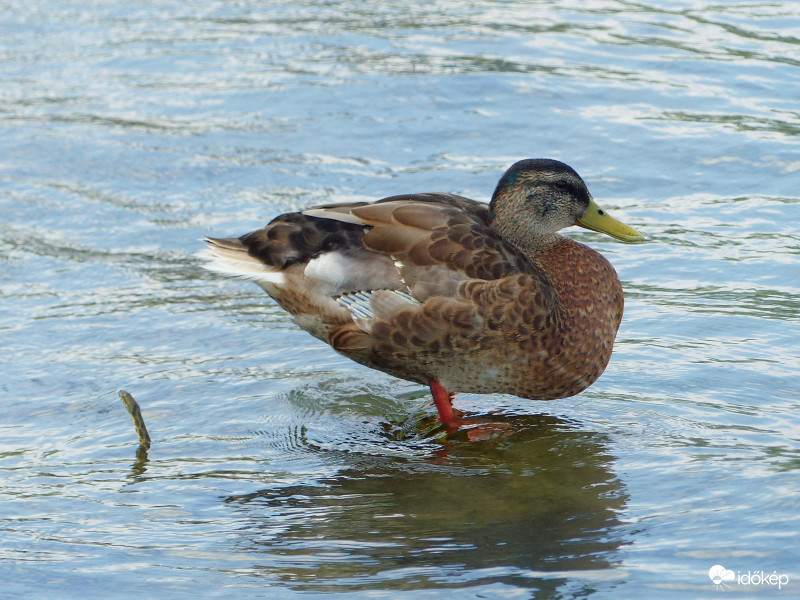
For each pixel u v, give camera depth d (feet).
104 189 50.11
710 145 51.83
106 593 24.36
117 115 56.80
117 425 33.50
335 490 29.66
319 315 33.99
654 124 54.08
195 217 47.47
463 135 53.67
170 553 26.23
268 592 24.26
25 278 43.16
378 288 33.17
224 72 61.21
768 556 24.57
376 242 33.42
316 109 56.49
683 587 23.58
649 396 34.42
